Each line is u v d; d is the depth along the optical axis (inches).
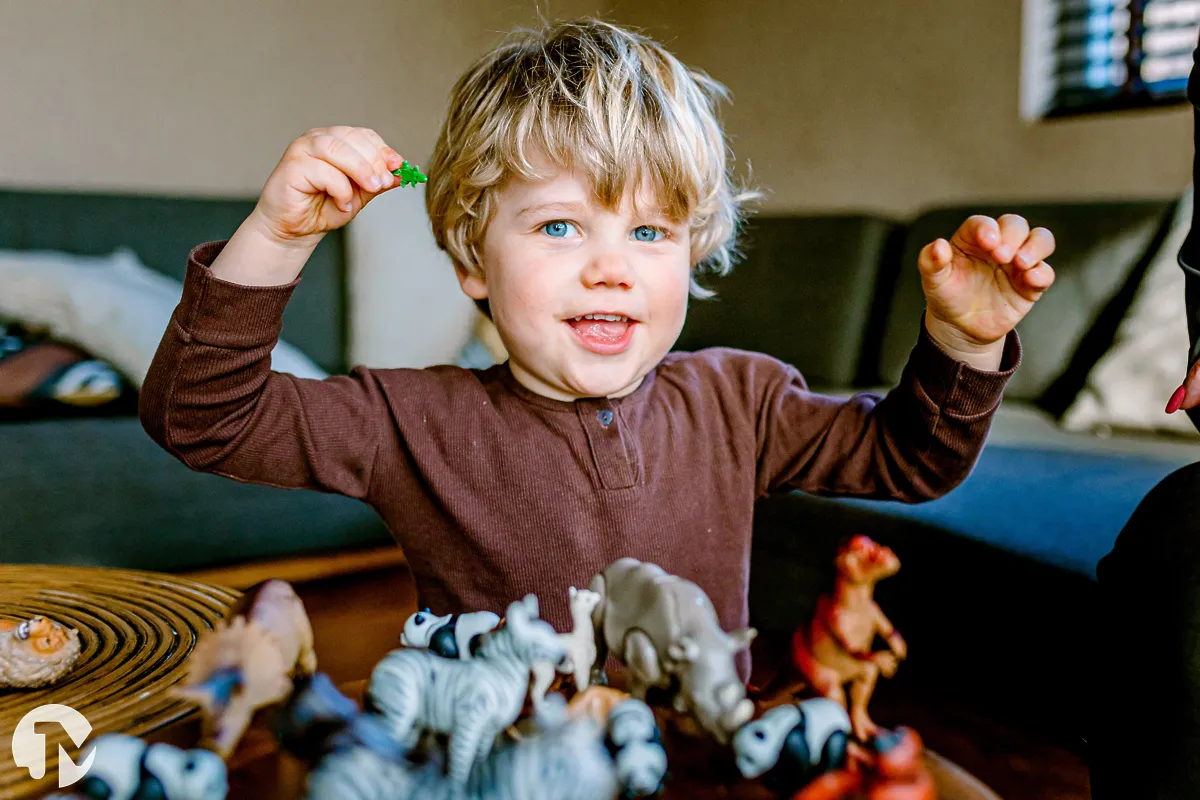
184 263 92.2
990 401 31.1
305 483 33.3
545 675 18.0
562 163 31.7
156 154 105.8
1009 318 28.8
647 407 35.9
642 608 18.2
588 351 32.0
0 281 73.7
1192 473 29.1
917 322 88.9
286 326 95.7
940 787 18.6
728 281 99.0
